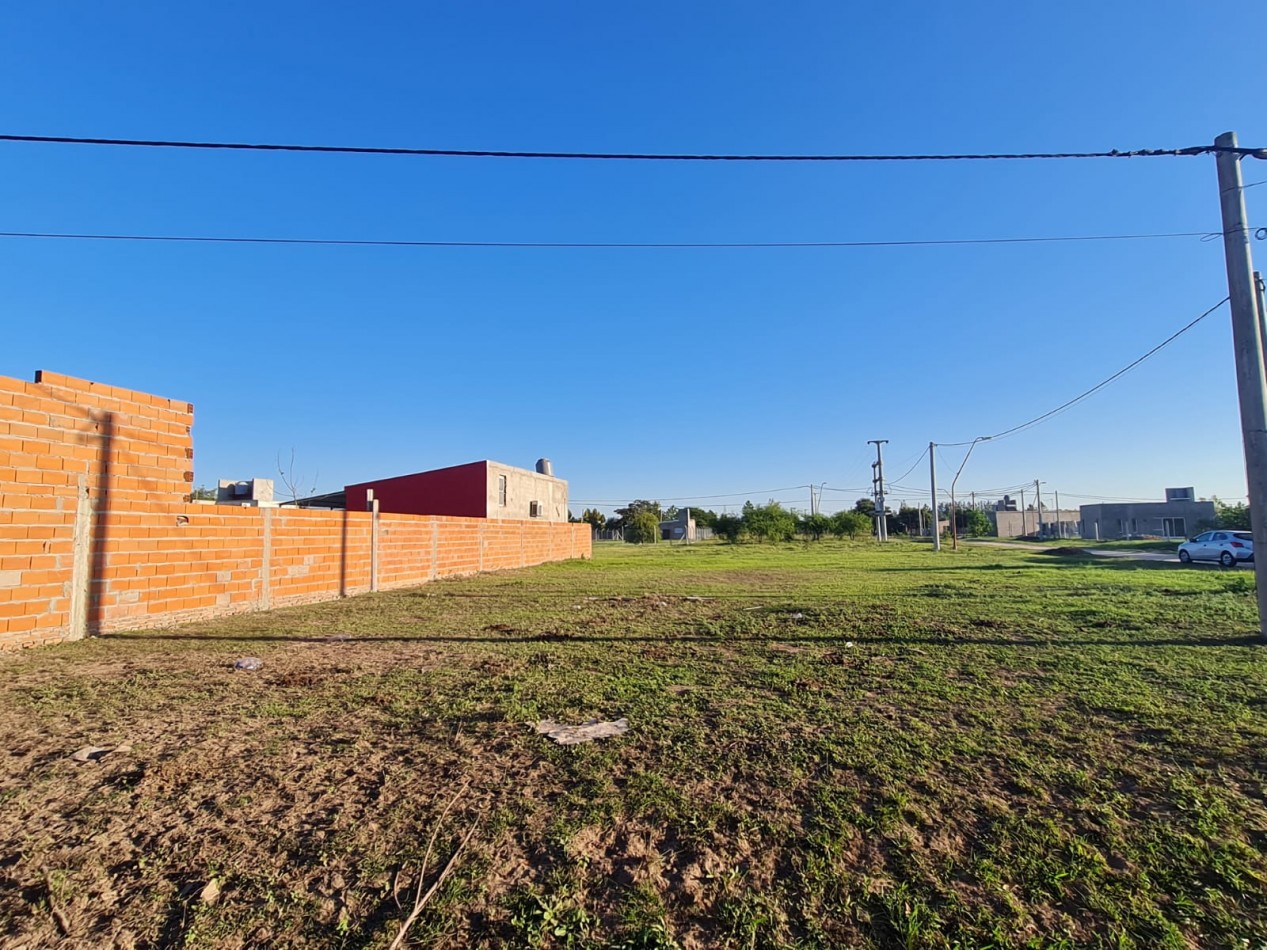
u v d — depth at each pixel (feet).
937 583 51.03
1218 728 14.37
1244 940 7.47
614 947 7.50
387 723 15.28
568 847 9.57
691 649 24.11
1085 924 7.81
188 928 7.84
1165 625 27.94
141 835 10.02
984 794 11.21
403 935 7.67
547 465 128.16
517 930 7.77
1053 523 267.18
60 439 25.52
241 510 34.99
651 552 137.69
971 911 8.05
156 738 14.29
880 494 193.26
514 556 78.48
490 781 11.89
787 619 31.60
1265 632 24.88
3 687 18.69
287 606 38.17
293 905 8.29
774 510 193.67
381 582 48.80
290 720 15.55
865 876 8.84
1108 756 12.87
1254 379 25.81
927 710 16.06
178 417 31.12
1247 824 10.07
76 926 7.91
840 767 12.44
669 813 10.57
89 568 26.66
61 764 12.75
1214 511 179.42
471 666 21.35
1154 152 25.40
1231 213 26.35
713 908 8.25
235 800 11.17
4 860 9.34
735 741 13.87
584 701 16.98
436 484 96.37
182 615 31.17
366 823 10.34
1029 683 18.56
